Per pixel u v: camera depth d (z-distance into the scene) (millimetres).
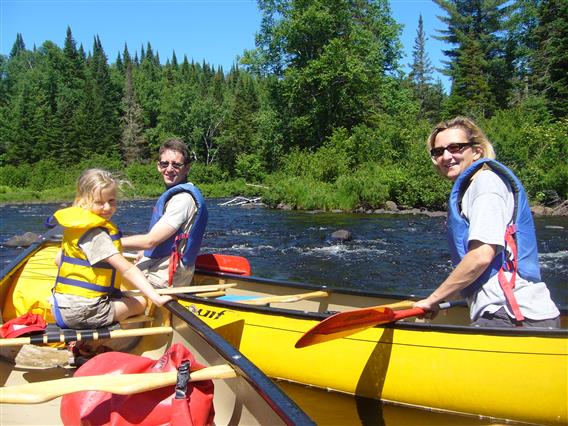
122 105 65938
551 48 32500
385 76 33688
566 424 2871
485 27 42344
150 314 3590
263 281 4715
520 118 23891
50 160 53781
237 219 18422
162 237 3709
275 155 33125
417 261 10055
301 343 2932
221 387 2607
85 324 3094
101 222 3061
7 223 18688
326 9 28797
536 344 2832
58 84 76188
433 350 3205
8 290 3904
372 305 4230
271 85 31672
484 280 2859
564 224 15516
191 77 90438
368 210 21266
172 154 3992
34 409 2654
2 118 65250
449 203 2969
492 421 3057
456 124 3055
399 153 25469
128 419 2096
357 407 3369
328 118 30531
